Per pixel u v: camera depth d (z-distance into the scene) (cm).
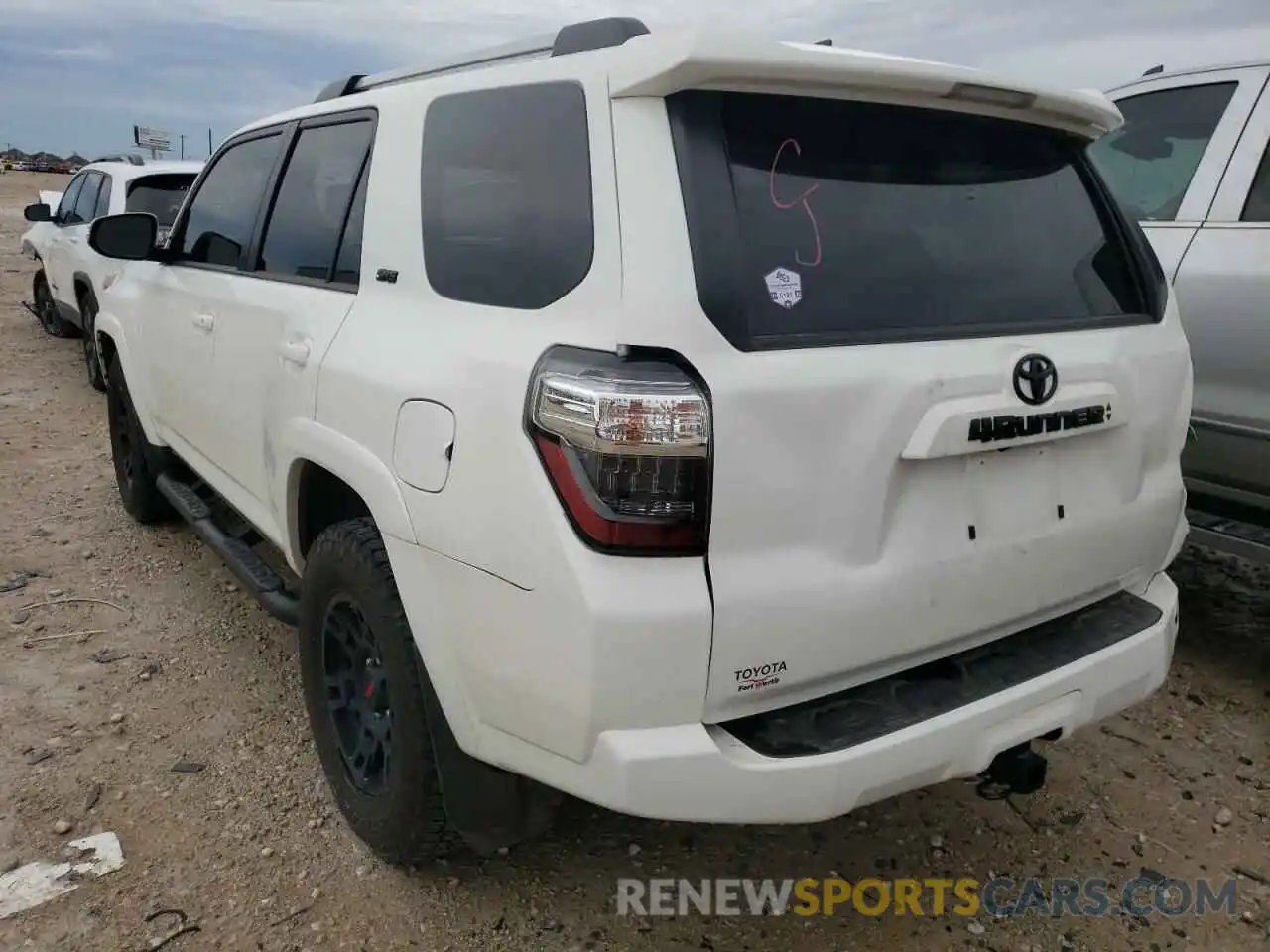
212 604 409
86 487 554
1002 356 207
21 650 366
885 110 211
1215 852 277
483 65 254
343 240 274
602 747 181
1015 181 235
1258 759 321
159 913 242
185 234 403
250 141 364
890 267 206
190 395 374
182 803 283
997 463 212
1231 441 358
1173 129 400
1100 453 233
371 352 236
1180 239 376
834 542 190
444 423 205
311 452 260
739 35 180
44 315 1007
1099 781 309
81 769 297
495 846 234
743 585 180
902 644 203
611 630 174
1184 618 425
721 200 183
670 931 244
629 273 180
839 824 287
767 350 183
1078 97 229
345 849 267
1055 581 228
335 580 251
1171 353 250
